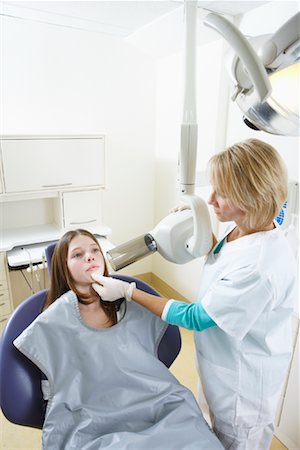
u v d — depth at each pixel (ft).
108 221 8.68
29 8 5.09
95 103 7.72
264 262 2.64
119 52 7.66
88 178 7.12
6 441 5.02
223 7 4.86
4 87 6.69
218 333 3.10
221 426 3.31
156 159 8.79
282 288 2.71
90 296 3.53
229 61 1.92
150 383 3.11
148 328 3.59
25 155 6.37
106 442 2.75
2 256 6.45
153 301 3.05
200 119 6.65
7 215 7.36
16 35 6.54
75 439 2.81
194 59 2.61
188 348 7.03
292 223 4.62
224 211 2.76
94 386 3.07
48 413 2.94
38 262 6.36
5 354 3.13
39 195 6.86
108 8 4.75
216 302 2.66
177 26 5.21
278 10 4.63
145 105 8.33
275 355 3.03
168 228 2.99
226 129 6.32
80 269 3.48
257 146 2.56
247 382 3.02
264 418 3.20
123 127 8.21
